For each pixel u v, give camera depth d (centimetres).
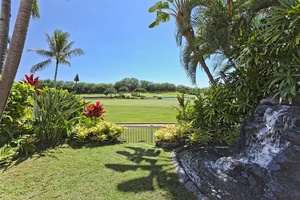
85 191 274
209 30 560
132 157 416
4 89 202
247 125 392
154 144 541
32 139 421
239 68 422
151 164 376
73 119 534
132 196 261
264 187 267
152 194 265
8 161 355
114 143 531
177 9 654
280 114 295
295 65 305
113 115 1506
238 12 542
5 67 203
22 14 207
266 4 456
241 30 495
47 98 480
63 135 515
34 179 304
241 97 437
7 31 293
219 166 346
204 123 528
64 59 2027
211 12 559
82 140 501
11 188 276
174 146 489
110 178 314
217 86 531
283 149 272
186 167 355
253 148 356
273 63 366
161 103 3053
